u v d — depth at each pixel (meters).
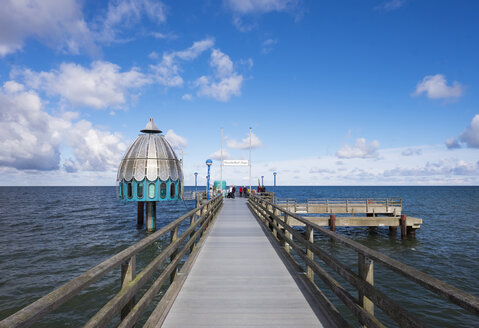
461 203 68.00
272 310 4.56
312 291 5.17
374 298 2.80
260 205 14.99
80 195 117.88
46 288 12.81
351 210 27.52
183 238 6.22
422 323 2.03
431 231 28.23
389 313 2.49
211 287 5.61
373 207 27.80
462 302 1.66
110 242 22.66
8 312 10.59
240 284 5.77
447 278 14.45
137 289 3.13
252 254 8.23
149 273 3.60
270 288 5.54
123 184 27.55
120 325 2.70
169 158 28.20
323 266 15.42
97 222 34.53
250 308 4.64
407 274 2.22
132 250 3.05
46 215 42.50
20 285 13.16
